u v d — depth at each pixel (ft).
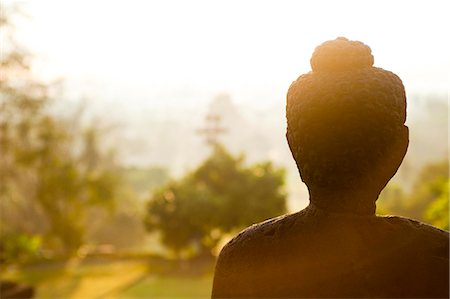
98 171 149.48
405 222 6.25
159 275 103.45
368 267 5.89
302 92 6.13
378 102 5.88
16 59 108.68
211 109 301.63
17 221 125.08
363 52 6.12
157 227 110.22
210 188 112.16
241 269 6.42
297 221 6.37
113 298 84.74
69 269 104.42
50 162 116.26
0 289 43.21
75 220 122.11
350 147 5.90
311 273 6.02
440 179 92.38
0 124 110.22
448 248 6.08
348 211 6.14
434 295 5.83
